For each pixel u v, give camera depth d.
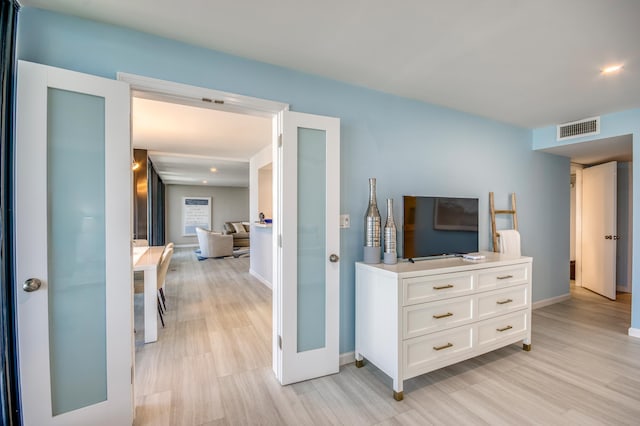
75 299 1.52
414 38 1.81
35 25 1.53
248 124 3.66
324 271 2.26
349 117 2.45
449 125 3.02
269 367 2.33
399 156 2.71
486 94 2.65
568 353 2.56
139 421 1.71
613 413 1.76
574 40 1.79
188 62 1.86
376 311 2.15
